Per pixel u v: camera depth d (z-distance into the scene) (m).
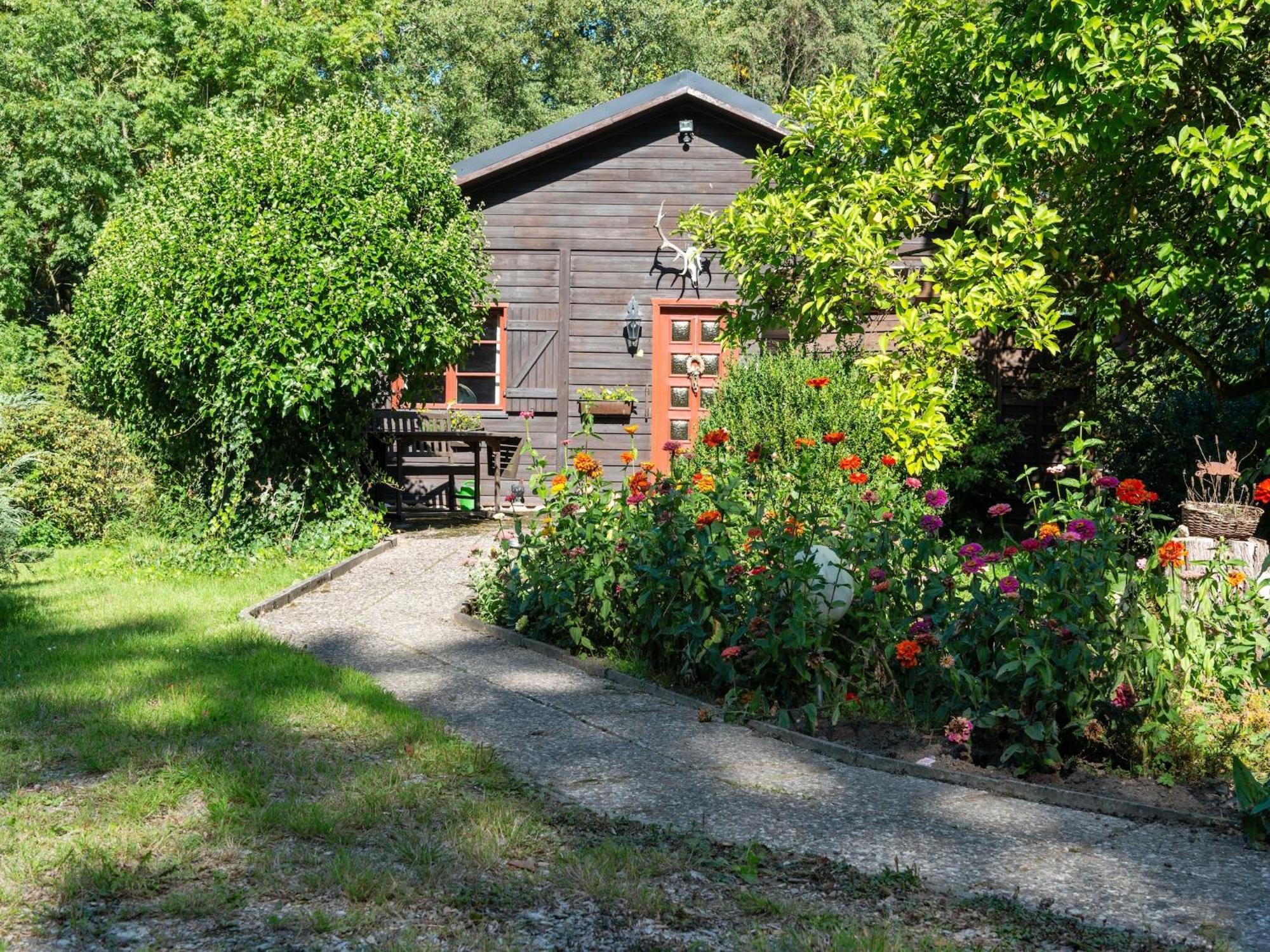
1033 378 13.37
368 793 4.20
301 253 10.30
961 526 13.27
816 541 6.08
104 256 12.73
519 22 33.88
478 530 12.42
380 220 10.67
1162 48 7.46
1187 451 10.90
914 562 5.53
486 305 12.85
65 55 19.28
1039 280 8.09
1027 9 8.03
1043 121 7.92
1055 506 5.51
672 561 6.06
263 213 10.57
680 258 14.88
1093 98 7.69
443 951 3.04
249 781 4.33
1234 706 4.98
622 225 14.91
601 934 3.16
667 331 14.94
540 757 4.82
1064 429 5.75
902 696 5.45
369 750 4.84
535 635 7.23
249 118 11.88
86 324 12.21
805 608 5.36
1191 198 9.11
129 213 12.34
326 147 11.14
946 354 8.53
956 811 4.27
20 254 18.67
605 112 14.54
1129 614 4.88
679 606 6.18
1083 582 4.82
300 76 22.08
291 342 10.11
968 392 12.42
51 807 4.11
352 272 10.47
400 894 3.37
